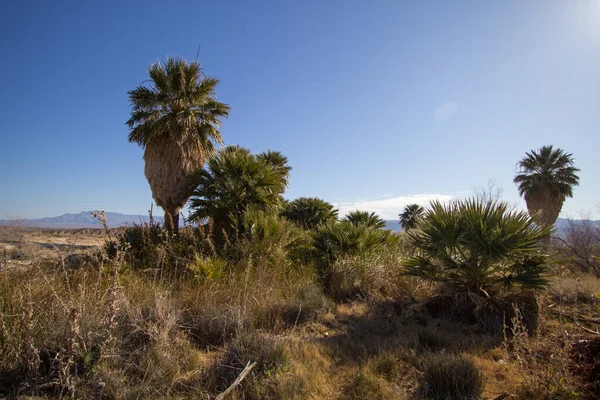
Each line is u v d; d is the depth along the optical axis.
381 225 11.72
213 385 2.78
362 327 4.40
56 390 2.53
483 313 4.53
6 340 2.80
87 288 3.65
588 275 6.95
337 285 6.04
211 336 3.84
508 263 4.82
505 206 4.96
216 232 7.92
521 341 3.17
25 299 3.24
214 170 8.91
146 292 4.39
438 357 3.10
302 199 17.30
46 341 2.89
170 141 10.28
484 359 3.46
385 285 6.03
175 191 10.35
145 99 10.34
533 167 22.78
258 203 8.80
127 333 3.37
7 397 2.40
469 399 2.67
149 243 6.58
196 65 10.91
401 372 3.16
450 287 4.99
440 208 5.23
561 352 2.84
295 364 3.17
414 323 4.56
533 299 4.45
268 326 4.18
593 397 2.63
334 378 3.04
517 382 2.93
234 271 5.66
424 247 5.25
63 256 3.92
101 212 3.57
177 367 3.00
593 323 4.35
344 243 7.57
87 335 2.88
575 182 21.81
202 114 10.97
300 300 4.88
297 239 7.77
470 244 4.74
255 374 2.88
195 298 4.57
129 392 2.57
